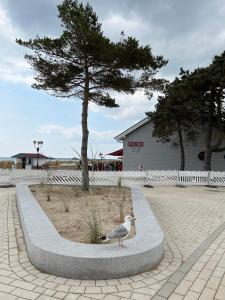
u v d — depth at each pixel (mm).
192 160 28328
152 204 12383
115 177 19844
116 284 4566
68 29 12828
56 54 13289
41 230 6098
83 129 13812
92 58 13195
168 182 21562
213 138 27625
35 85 14055
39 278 4715
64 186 15188
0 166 29125
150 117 25984
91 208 9398
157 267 5305
